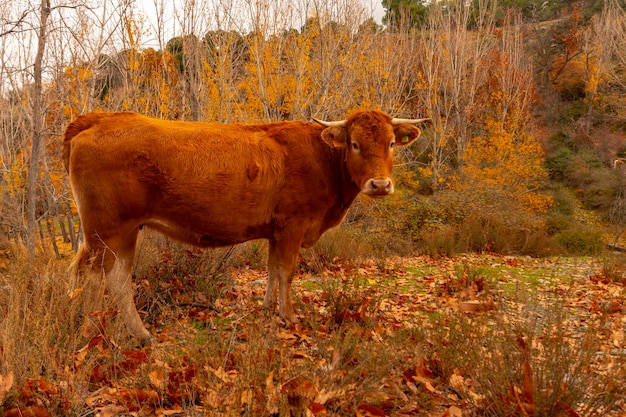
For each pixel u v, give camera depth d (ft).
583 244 47.47
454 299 18.78
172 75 44.16
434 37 97.60
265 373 9.91
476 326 11.62
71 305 11.96
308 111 44.98
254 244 27.76
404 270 28.04
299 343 13.93
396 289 22.07
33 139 28.25
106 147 13.35
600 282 24.80
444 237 38.68
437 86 92.12
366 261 29.58
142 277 18.31
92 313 12.35
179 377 10.57
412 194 71.92
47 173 39.93
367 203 49.49
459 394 10.52
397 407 10.16
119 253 14.42
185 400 10.28
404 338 12.55
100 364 11.57
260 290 20.98
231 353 11.28
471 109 101.91
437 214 45.42
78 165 13.41
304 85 44.16
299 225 15.64
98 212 13.47
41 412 9.18
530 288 22.59
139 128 13.79
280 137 15.48
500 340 10.81
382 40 79.25
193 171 13.88
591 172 100.99
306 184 15.46
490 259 35.22
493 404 9.73
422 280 25.32
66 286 12.43
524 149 77.36
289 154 15.34
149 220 14.26
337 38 45.50
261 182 14.73
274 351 11.05
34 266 13.62
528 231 42.60
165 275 18.52
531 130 113.70
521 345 10.62
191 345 11.47
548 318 11.39
